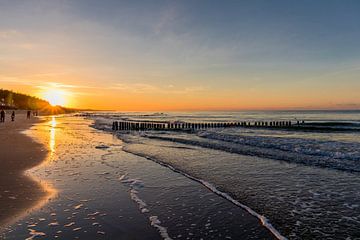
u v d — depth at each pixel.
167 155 16.94
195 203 8.17
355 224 6.79
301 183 10.59
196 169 12.96
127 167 13.11
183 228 6.41
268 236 6.07
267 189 9.77
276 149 19.81
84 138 26.48
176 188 9.73
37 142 20.22
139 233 6.03
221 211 7.55
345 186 10.18
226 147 20.77
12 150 16.08
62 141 22.55
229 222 6.80
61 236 5.67
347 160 15.32
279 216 7.27
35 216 6.59
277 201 8.50
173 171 12.41
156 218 6.91
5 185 8.94
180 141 25.48
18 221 6.28
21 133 27.05
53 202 7.61
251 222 6.82
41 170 11.26
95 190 9.01
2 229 5.87
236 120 80.75
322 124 53.50
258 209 7.78
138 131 43.00
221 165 13.95
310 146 20.83
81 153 16.44
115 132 39.28
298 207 7.98
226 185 10.24
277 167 13.50
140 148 20.22
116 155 16.48
